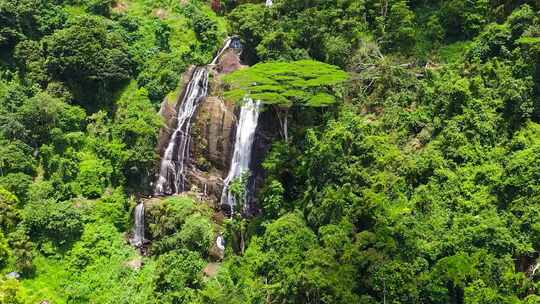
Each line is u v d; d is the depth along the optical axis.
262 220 48.03
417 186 42.91
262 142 52.53
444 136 44.62
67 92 60.28
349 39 57.19
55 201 51.56
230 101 55.22
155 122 57.28
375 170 44.25
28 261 47.31
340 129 46.47
